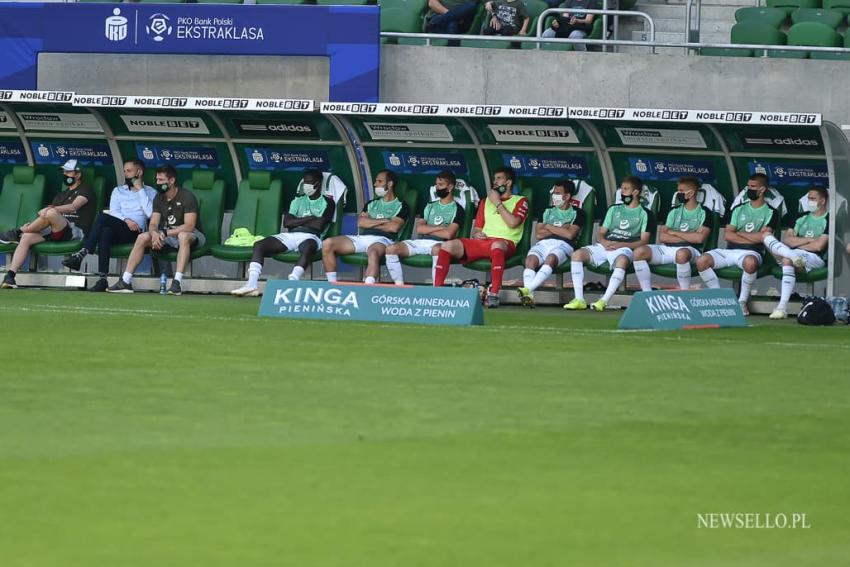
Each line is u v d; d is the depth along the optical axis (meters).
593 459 24.66
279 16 70.12
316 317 52.75
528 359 39.72
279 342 43.22
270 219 67.69
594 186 66.06
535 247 64.00
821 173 63.72
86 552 18.05
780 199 62.69
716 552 18.50
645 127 64.56
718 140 64.19
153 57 71.94
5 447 24.91
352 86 69.69
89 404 29.81
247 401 30.61
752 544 18.97
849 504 21.44
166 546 18.39
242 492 21.59
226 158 69.19
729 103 67.81
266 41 70.31
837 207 60.53
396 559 17.89
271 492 21.62
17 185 70.81
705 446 26.17
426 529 19.48
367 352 40.88
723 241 65.62
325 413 29.16
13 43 72.19
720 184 65.12
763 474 23.62
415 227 66.44
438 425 27.91
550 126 65.31
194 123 68.50
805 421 29.23
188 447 25.12
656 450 25.66
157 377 34.38
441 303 51.78
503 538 19.05
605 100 68.62
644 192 63.84
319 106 63.91
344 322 51.22
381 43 72.88
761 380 35.91
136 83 72.19
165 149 69.69
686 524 20.00
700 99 68.06
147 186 69.06
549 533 19.38
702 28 80.00
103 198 69.94
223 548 18.33
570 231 64.25
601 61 68.62
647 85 68.38
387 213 66.19
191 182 68.88
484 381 34.69
